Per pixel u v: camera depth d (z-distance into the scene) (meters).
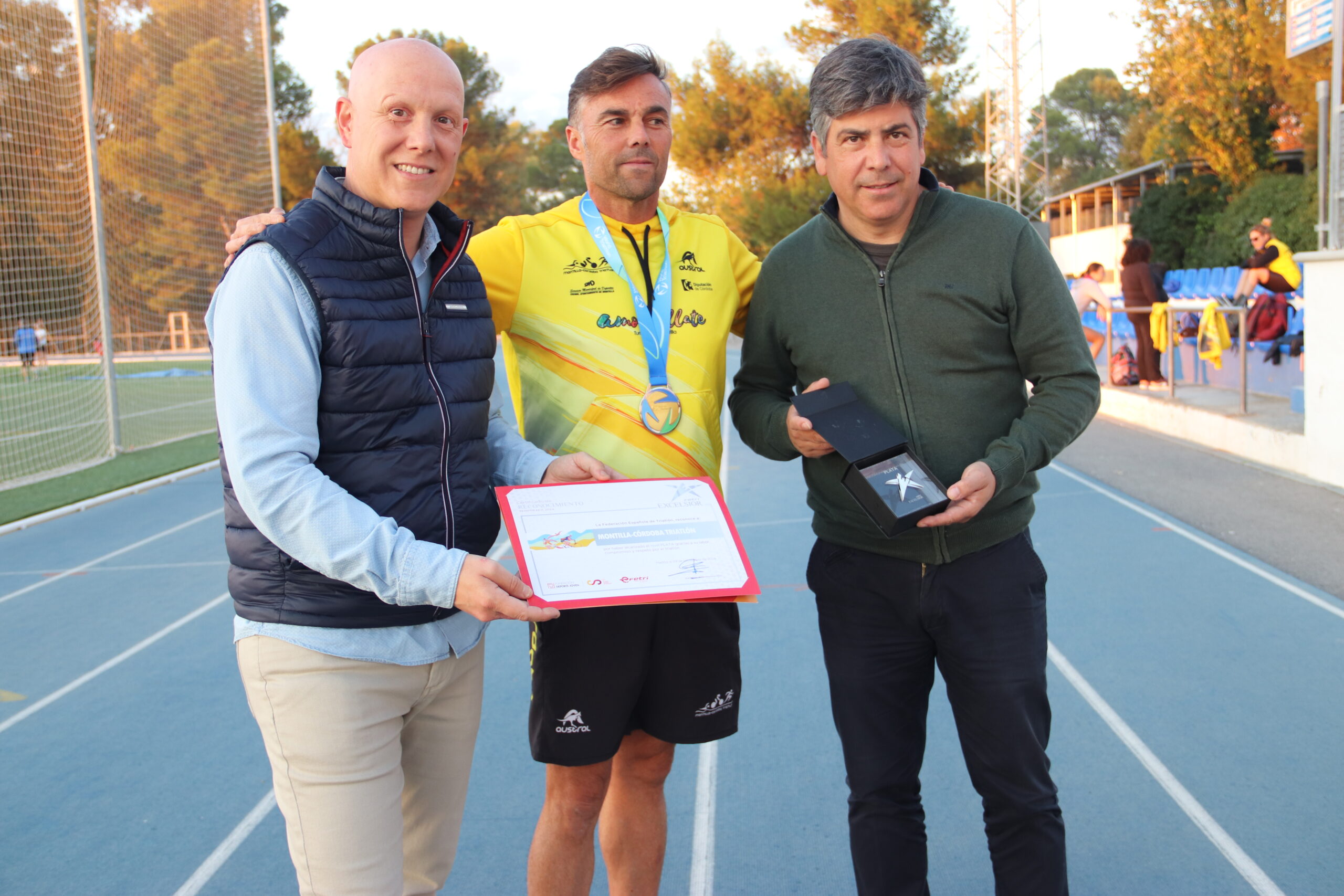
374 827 1.59
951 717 3.26
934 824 2.63
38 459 10.40
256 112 12.70
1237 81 19.42
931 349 1.91
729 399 2.23
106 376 10.57
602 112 2.00
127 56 11.62
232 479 1.49
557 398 2.08
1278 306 8.47
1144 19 20.98
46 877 2.60
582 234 2.12
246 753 3.33
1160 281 9.29
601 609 2.00
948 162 27.53
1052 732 3.11
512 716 3.51
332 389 1.54
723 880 2.43
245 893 2.48
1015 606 1.88
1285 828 2.51
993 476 1.75
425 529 1.61
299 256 1.51
